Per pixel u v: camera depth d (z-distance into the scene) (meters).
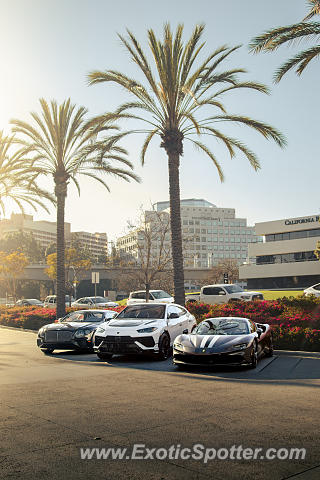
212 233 179.00
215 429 5.78
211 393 8.27
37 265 82.00
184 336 12.05
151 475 4.30
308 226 77.62
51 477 4.22
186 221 176.00
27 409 6.95
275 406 7.10
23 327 29.25
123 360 13.55
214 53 20.48
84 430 5.75
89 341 15.08
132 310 14.89
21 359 13.90
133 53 20.28
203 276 100.56
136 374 10.75
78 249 127.19
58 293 27.69
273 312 19.41
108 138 22.34
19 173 28.48
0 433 5.62
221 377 10.30
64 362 13.12
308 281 75.94
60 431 5.71
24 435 5.54
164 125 21.55
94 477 4.24
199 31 19.95
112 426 5.94
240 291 30.78
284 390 8.52
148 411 6.80
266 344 13.44
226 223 181.88
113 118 21.50
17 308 36.75
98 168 27.70
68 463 4.59
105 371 11.26
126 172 27.66
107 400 7.64
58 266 27.84
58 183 27.98
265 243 81.94
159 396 7.98
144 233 30.61
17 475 4.27
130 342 12.86
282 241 79.94
